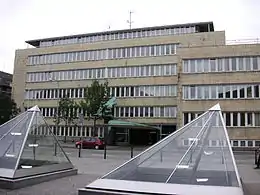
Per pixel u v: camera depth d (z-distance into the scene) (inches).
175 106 2071.9
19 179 388.5
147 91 2154.3
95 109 2078.0
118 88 2233.0
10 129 457.4
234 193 284.5
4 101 2470.5
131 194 300.7
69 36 2662.4
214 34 2065.7
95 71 2333.9
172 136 375.2
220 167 325.7
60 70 2463.1
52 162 479.2
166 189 300.7
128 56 2240.4
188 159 343.0
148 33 2440.9
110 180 327.3
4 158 414.3
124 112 2197.3
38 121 466.0
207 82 1705.2
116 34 2524.6
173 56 2117.4
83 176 492.1
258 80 1644.9
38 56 2573.8
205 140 362.0
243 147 1617.9
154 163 346.9
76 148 1523.1
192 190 294.0
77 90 2386.8
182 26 2362.2
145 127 1889.8
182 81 1742.1
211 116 393.7
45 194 352.5
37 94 2539.4
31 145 436.5
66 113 2207.2
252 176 562.6
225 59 1701.5
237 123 1653.5
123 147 1748.3
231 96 1672.0
